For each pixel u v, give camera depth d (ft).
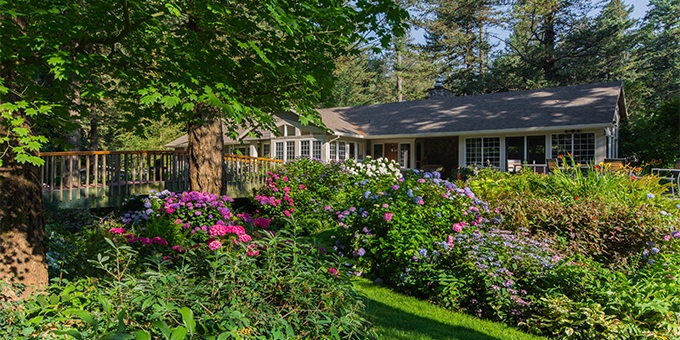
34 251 13.16
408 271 18.33
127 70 12.90
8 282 11.87
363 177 39.11
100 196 29.96
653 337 12.63
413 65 135.95
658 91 108.37
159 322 5.76
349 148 62.69
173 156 34.53
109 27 12.14
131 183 31.76
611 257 19.79
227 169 36.88
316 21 13.46
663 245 19.07
